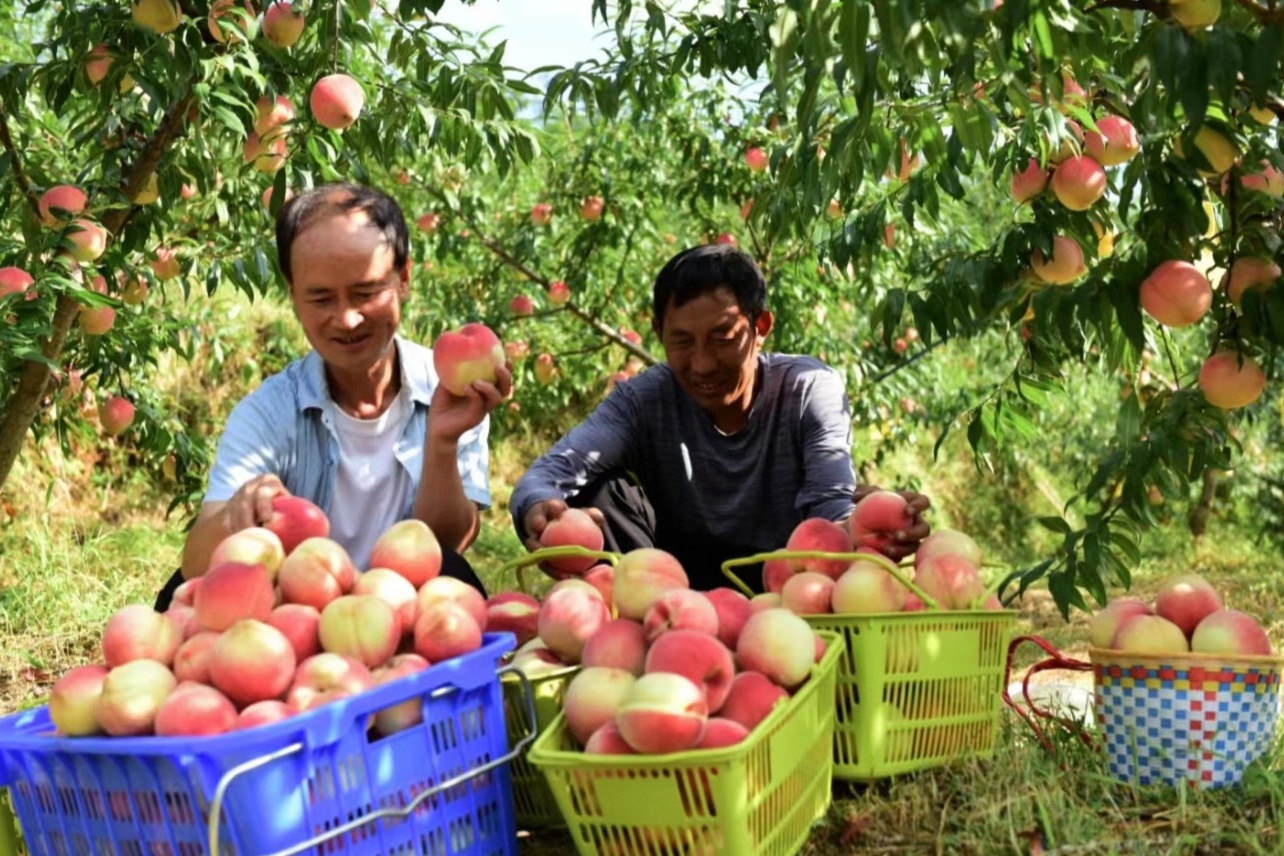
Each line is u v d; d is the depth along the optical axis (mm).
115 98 3514
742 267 3043
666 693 1895
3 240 3410
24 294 3137
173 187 3738
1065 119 2668
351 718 1845
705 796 1897
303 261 2588
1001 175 2871
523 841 2461
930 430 9805
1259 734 2414
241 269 4367
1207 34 2014
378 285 2631
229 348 7488
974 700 2512
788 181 2729
